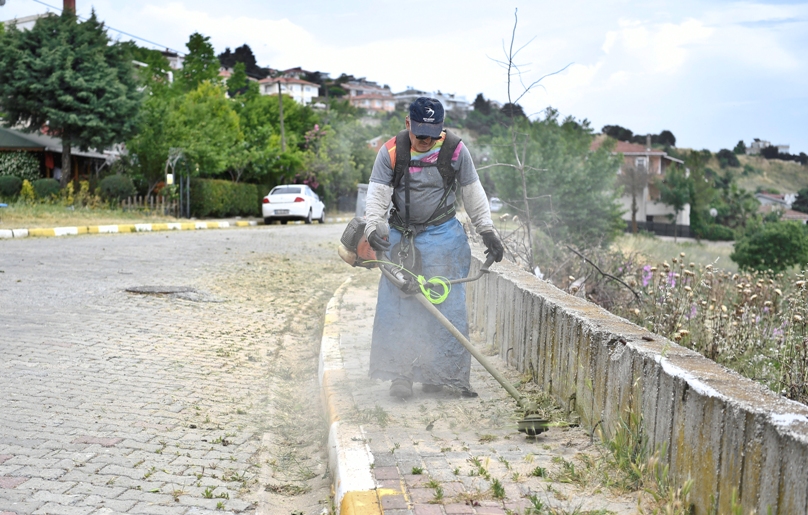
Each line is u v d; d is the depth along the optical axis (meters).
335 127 43.22
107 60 25.11
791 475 2.41
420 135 4.41
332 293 10.55
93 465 3.99
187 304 8.95
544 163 14.95
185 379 5.87
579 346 4.21
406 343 4.66
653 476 3.21
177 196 25.78
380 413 4.30
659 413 3.28
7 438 4.30
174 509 3.54
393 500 3.15
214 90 32.69
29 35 24.20
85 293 9.09
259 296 9.91
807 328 5.08
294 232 21.08
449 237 4.69
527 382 5.06
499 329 5.96
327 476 4.08
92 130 24.27
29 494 3.57
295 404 5.54
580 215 15.08
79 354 6.35
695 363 3.29
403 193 4.62
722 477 2.78
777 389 4.66
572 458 3.66
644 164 65.31
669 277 7.05
